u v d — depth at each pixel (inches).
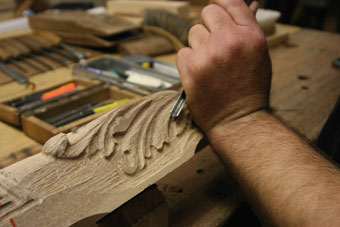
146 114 20.4
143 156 18.6
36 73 43.0
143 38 54.0
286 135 18.4
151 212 19.2
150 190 19.5
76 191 15.8
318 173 16.1
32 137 29.7
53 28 55.6
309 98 38.6
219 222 21.5
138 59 45.3
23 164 16.0
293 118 33.8
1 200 14.3
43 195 15.0
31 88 39.0
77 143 17.4
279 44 60.1
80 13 59.7
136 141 19.0
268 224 16.6
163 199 19.9
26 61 46.4
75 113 32.3
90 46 53.1
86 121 29.0
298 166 16.5
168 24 53.0
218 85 18.8
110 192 16.5
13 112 30.3
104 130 18.5
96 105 34.0
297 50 57.1
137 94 35.5
